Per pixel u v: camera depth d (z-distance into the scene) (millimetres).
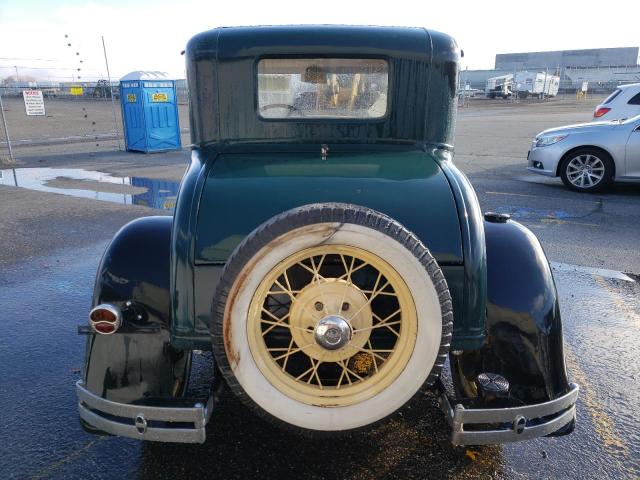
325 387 2062
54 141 17000
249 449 2689
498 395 2139
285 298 2291
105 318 2279
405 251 1936
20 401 3123
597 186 8578
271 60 2686
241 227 2205
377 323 2277
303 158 2639
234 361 1975
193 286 2193
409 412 2975
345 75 2719
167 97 14367
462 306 2223
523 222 6828
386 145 2777
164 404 2166
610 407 3088
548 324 2357
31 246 6070
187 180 2426
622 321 4195
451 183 2400
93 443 2748
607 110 11289
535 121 23047
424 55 2684
